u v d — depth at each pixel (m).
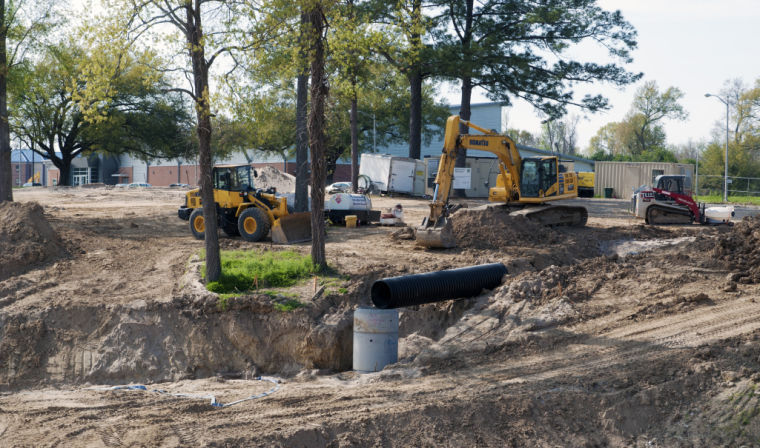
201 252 20.05
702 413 9.78
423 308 16.17
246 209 23.09
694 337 12.09
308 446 9.38
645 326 13.00
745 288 15.12
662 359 11.19
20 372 14.61
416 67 35.59
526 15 35.50
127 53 16.02
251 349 15.05
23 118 48.75
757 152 74.81
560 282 16.03
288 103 48.50
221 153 42.34
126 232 24.34
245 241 22.98
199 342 15.08
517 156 25.58
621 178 54.75
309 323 15.03
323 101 17.97
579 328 13.24
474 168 48.88
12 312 15.61
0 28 24.47
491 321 14.33
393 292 14.55
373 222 28.81
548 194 25.42
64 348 15.05
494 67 36.59
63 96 49.72
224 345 15.09
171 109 53.72
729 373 10.45
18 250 19.05
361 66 27.44
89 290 16.84
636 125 97.19
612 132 105.44
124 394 12.45
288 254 20.08
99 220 25.88
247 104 16.16
